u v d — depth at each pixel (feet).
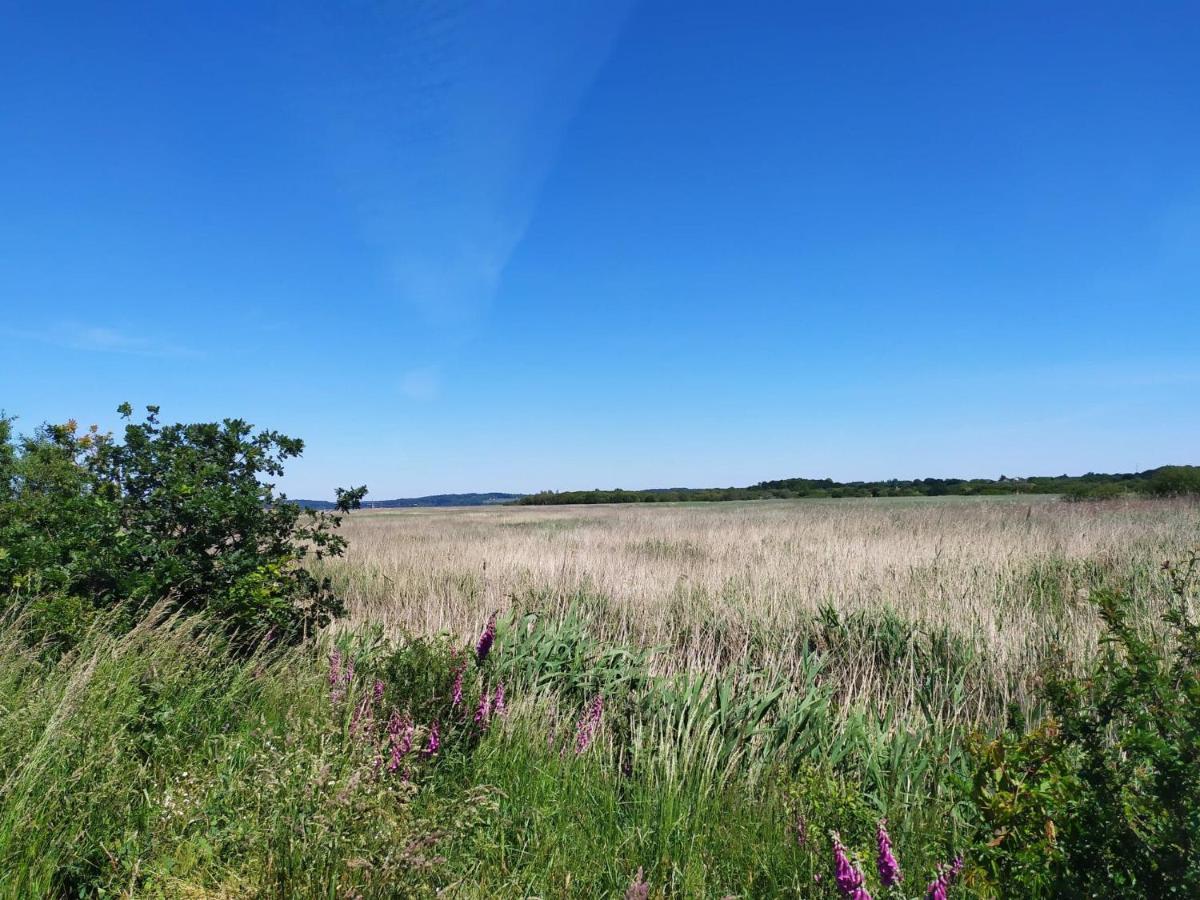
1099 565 41.88
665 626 31.42
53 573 21.17
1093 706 9.18
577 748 16.19
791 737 16.63
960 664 23.72
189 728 15.79
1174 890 7.71
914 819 12.75
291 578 25.73
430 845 10.17
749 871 11.75
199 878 9.86
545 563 47.73
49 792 11.55
